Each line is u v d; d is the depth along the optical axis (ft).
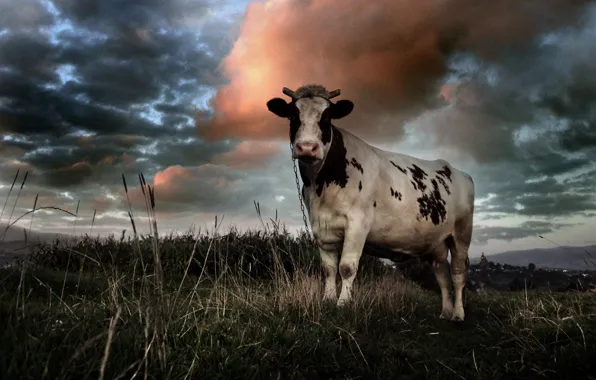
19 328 9.31
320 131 19.49
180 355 10.45
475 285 40.96
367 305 18.89
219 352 11.14
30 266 18.78
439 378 12.76
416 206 22.27
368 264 34.42
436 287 34.01
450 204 23.94
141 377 9.15
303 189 21.84
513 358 14.40
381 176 21.42
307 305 15.87
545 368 12.99
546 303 21.01
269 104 21.12
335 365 12.23
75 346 9.29
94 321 11.52
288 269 28.78
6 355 8.08
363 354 13.58
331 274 20.93
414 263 35.70
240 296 16.66
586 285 27.86
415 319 19.63
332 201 20.35
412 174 23.04
